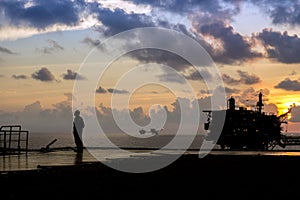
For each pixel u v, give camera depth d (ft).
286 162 74.18
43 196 55.42
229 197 74.54
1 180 51.31
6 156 83.05
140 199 69.21
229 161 74.69
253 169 74.69
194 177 74.33
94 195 62.08
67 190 58.23
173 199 72.64
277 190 74.18
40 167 58.44
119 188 66.44
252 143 159.84
